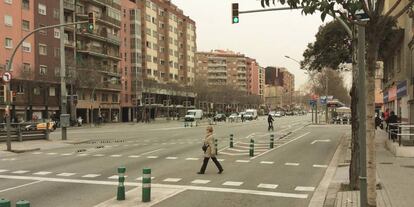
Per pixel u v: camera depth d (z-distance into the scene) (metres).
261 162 19.19
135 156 21.98
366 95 6.99
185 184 13.43
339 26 27.39
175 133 44.50
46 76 68.94
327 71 73.44
